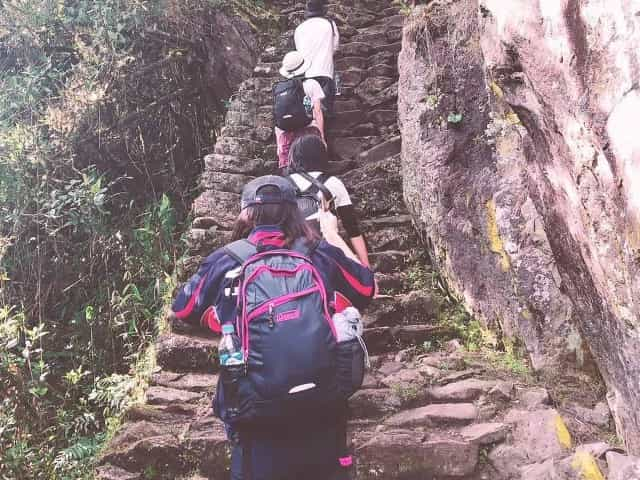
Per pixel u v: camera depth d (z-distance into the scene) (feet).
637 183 6.84
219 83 23.57
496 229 13.15
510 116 12.08
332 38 19.36
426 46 15.55
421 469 10.32
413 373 12.37
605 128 7.27
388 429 11.10
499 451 10.32
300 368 7.02
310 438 7.36
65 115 19.29
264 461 7.33
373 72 21.81
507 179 13.00
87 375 17.76
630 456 9.11
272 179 8.26
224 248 7.92
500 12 9.89
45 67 20.59
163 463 10.81
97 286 19.35
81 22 21.01
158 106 22.33
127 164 21.54
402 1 17.71
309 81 17.57
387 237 16.03
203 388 12.50
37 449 14.43
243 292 7.35
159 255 19.25
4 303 17.67
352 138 19.43
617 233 7.48
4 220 18.53
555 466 9.52
